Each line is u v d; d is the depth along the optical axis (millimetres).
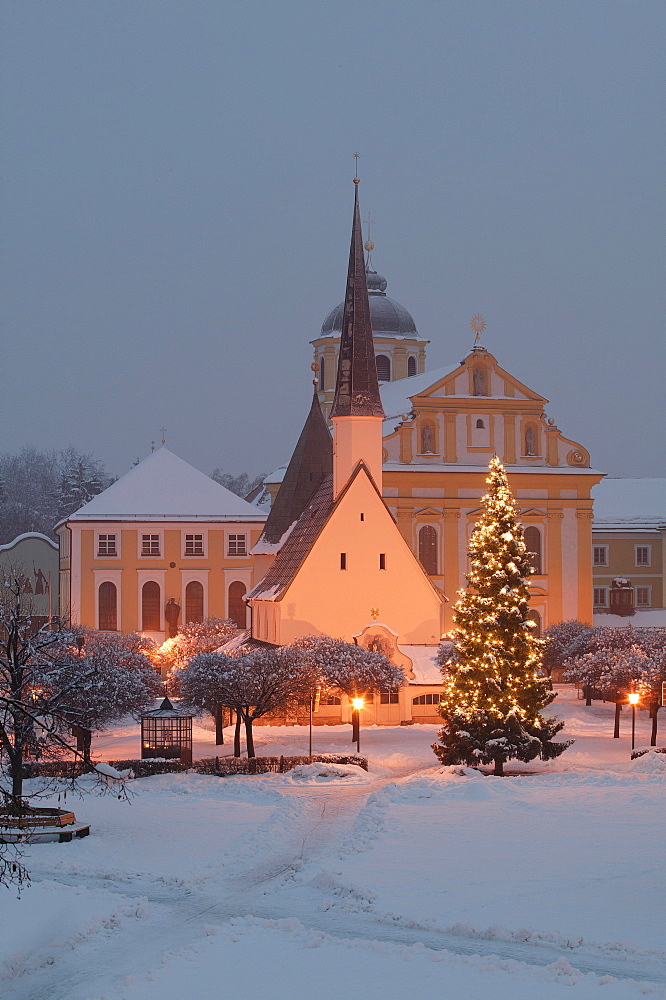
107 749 78250
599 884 42812
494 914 39375
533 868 45281
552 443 126688
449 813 55969
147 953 36406
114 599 131000
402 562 97875
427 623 97875
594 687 87500
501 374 125875
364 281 100438
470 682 70125
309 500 111688
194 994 32438
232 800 60750
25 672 54094
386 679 79812
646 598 147875
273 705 71875
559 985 32688
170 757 71250
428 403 123688
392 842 49969
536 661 71062
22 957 35812
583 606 126438
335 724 91250
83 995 32812
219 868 46125
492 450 125312
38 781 64375
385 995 32125
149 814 56906
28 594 145625
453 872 44812
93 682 67938
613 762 72750
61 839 50875
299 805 58812
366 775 68062
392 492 122062
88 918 39219
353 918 39469
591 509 127000
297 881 44281
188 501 134000
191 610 132500
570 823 53469
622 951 35719
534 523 125750
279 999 31953
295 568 97000
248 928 38438
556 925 38031
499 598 70812
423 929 38250
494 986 32688
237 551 133375
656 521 148875
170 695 89562
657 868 44938
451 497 123125
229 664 72688
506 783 62844
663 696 90688
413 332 166750
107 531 131000
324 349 163375
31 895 42094
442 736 70625
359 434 98000
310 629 96188
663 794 59969
